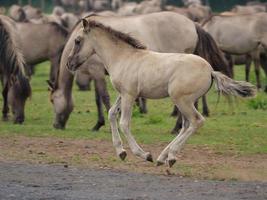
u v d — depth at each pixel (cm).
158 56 3019
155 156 3266
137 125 4216
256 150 3388
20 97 4238
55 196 2514
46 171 2912
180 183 2702
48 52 5272
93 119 4494
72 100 4062
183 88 2934
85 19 3127
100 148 3434
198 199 2462
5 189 2620
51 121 4438
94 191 2581
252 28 5578
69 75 3991
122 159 3056
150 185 2667
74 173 2873
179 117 3838
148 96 3041
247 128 4069
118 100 3092
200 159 3178
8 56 4181
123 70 3050
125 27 3853
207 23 5669
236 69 7362
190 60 2950
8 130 3950
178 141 2952
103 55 3114
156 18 3928
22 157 3222
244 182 2723
